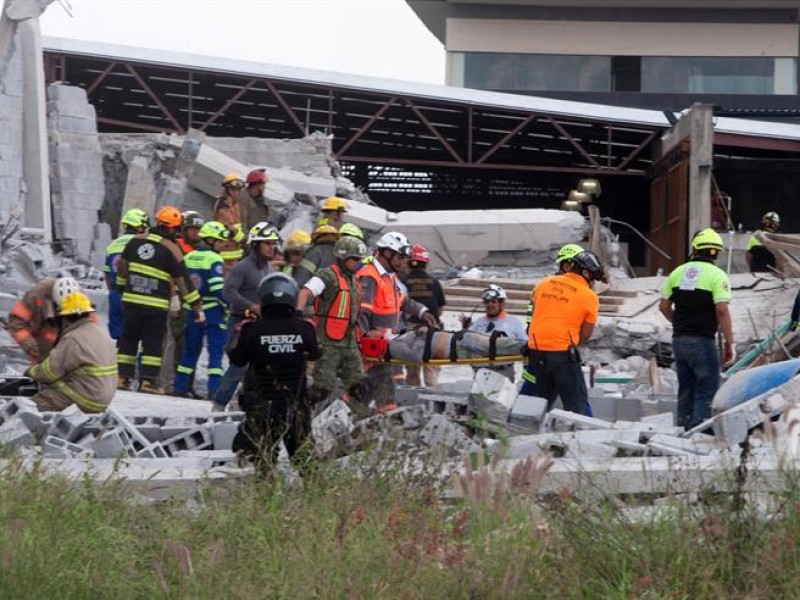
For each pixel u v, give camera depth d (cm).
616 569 1341
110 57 7562
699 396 2572
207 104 9081
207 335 3291
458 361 2612
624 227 10138
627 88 12325
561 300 2550
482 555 1339
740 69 12262
